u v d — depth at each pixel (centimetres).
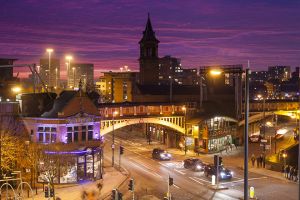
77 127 5531
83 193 4788
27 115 5647
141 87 10656
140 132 10825
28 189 4703
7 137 5028
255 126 10244
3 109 5509
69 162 5369
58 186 5231
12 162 5141
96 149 5603
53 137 5419
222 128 8319
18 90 7025
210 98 10169
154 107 8088
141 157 7338
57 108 5525
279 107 10625
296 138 8531
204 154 7719
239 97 9262
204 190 4956
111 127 7519
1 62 9131
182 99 10531
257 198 4516
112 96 16950
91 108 5684
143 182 5441
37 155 5138
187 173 5978
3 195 4531
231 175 5522
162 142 9175
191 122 8119
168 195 3969
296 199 4481
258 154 7625
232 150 8181
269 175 5791
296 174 5472
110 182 5453
